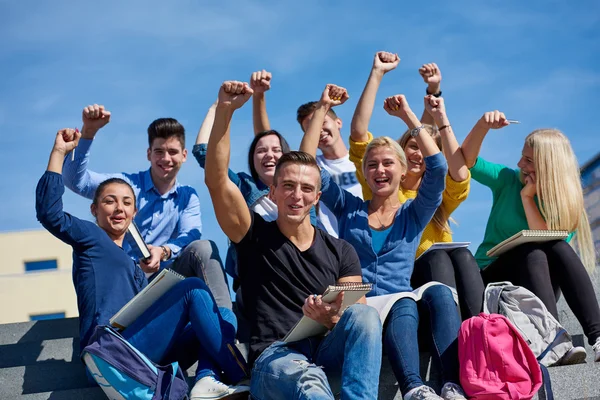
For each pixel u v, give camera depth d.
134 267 4.62
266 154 5.41
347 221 4.97
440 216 5.34
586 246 5.34
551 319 4.50
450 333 4.25
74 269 4.55
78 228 4.48
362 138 5.72
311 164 4.31
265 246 4.25
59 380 4.56
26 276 19.12
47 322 5.32
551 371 4.33
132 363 3.95
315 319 3.95
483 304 4.64
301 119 6.50
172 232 5.88
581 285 4.67
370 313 3.92
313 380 3.81
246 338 4.99
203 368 4.18
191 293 4.23
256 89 5.46
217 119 4.13
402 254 4.83
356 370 3.81
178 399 3.96
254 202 5.38
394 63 5.88
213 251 4.79
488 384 4.05
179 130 5.90
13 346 4.82
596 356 4.48
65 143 4.58
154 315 4.22
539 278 4.69
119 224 4.84
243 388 4.07
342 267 4.33
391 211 5.00
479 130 5.35
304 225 4.30
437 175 4.88
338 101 5.18
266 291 4.19
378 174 4.95
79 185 5.69
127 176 5.93
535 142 5.34
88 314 4.42
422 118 6.62
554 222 5.23
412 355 4.14
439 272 4.75
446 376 4.19
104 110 5.55
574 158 5.36
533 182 5.37
